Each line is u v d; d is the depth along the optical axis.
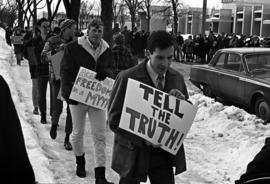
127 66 7.62
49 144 6.80
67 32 6.78
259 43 25.14
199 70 12.20
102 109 5.20
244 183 2.87
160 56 3.41
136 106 3.44
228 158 6.77
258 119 8.67
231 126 8.34
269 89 9.27
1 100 2.09
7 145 2.06
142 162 3.47
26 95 11.78
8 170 2.05
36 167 5.02
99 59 5.30
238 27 61.62
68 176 5.50
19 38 21.84
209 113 9.36
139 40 27.84
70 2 13.69
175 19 36.78
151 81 3.55
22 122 7.04
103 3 10.91
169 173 3.61
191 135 8.08
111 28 11.02
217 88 11.29
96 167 5.18
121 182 3.54
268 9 56.91
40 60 8.16
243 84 10.08
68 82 5.29
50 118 8.84
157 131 3.45
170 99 3.48
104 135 5.25
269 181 2.77
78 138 5.42
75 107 5.32
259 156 2.86
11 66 20.64
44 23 8.40
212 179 5.86
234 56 10.89
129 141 3.48
